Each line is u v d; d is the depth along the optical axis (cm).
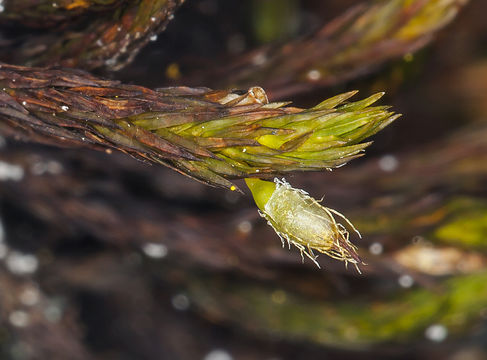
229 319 5
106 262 5
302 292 5
